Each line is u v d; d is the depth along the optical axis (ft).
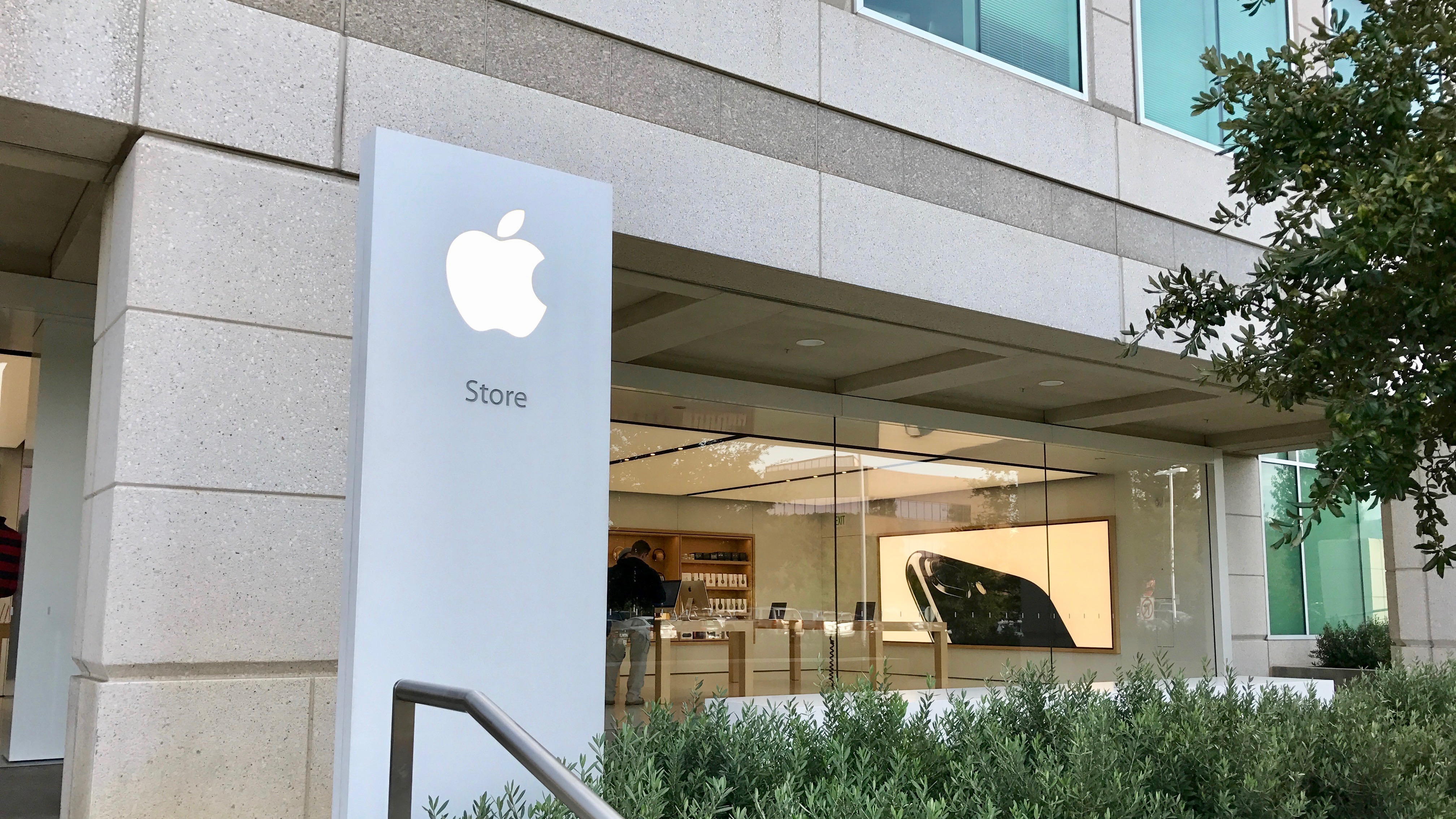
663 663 32.89
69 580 27.40
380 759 13.07
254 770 16.31
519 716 14.11
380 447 13.53
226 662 16.30
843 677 36.83
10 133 16.72
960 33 27.48
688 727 14.62
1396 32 15.24
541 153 20.53
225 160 17.19
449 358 14.21
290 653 16.78
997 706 17.60
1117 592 45.27
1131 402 41.27
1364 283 14.42
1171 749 15.38
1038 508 43.68
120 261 16.88
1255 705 20.22
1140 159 30.40
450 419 14.11
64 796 17.03
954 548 40.55
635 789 12.09
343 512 17.48
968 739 14.89
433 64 19.49
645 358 34.24
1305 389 16.02
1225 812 13.87
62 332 27.50
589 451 15.25
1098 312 28.81
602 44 21.67
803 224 23.85
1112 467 46.37
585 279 15.56
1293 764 14.94
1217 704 18.38
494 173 14.92
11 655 27.30
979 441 42.32
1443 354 14.20
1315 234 31.32
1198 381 17.65
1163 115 31.58
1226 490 52.49
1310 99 15.71
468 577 13.98
